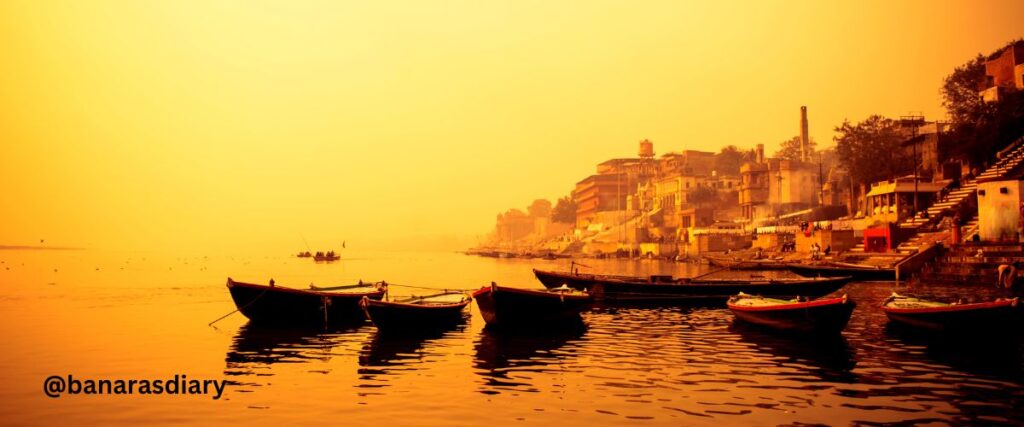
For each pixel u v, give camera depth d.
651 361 18.44
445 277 66.38
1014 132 59.00
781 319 22.62
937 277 41.72
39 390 15.55
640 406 13.82
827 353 19.31
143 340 22.66
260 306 25.59
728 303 26.05
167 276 65.88
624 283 33.75
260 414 13.56
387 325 23.27
